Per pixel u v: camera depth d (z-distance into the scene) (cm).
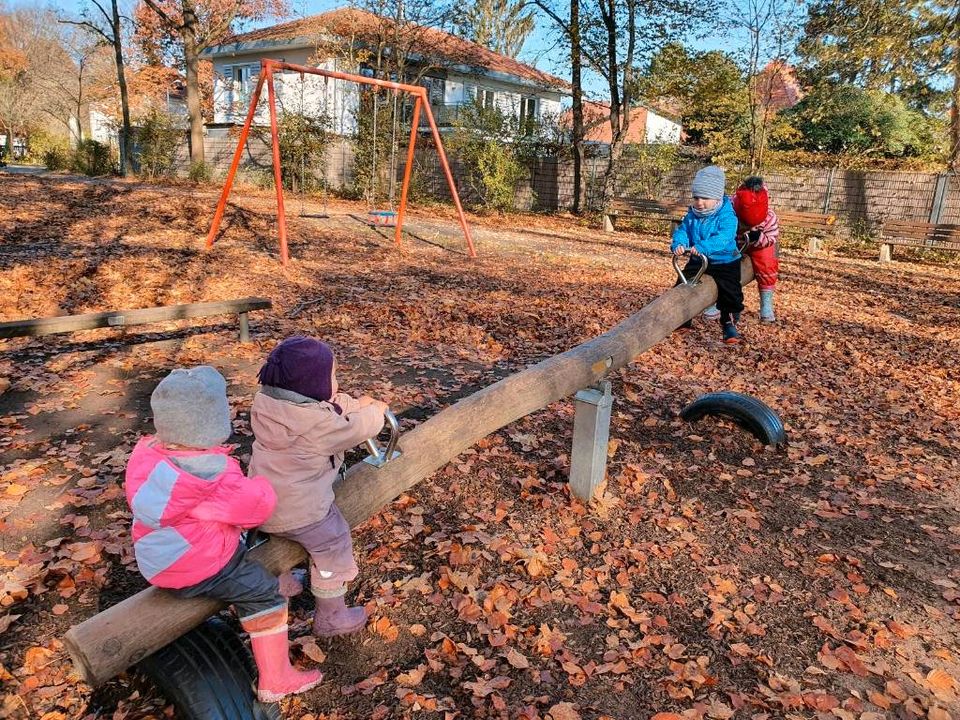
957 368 743
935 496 456
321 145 2133
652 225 1958
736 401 533
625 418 552
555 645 297
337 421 238
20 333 508
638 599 332
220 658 224
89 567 327
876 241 1747
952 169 1736
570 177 2253
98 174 2494
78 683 263
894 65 1734
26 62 4438
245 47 2720
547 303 923
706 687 279
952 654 306
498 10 3684
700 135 2964
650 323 451
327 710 258
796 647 305
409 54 2281
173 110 3438
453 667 281
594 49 2134
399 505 397
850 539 397
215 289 873
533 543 371
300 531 240
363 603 315
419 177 2158
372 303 852
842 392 654
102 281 857
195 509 201
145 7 3228
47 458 427
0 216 1150
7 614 296
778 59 1942
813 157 2256
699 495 438
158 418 202
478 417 320
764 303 587
